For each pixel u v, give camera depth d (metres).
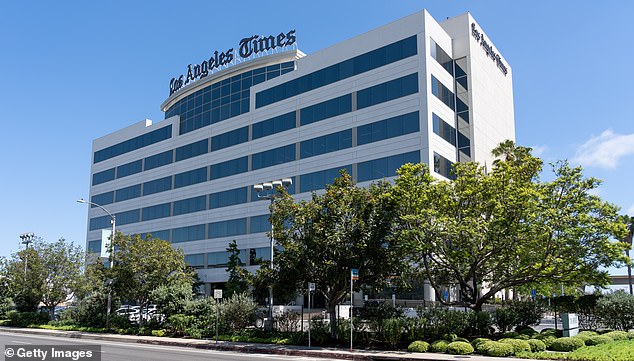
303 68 53.59
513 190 23.97
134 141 74.31
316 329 24.84
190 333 29.23
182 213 64.62
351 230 23.64
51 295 41.84
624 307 24.55
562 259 23.31
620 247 23.20
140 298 34.00
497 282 27.05
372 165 46.03
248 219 56.72
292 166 52.69
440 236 23.91
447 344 20.75
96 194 79.25
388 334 22.39
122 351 22.48
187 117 67.50
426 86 43.78
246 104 60.97
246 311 28.73
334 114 49.88
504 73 58.84
